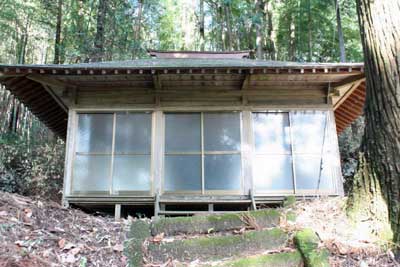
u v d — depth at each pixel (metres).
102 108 6.04
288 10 14.04
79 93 6.12
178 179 5.80
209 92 6.14
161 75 5.55
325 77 5.76
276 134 5.99
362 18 3.65
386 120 3.28
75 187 5.72
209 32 17.16
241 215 4.11
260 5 13.67
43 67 5.20
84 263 3.03
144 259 3.31
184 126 6.03
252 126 6.01
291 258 3.17
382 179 3.29
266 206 5.81
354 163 8.73
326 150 5.91
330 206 4.09
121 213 6.18
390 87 3.29
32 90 6.07
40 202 4.16
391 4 3.42
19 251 2.84
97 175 5.78
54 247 3.17
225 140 5.96
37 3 13.89
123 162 5.85
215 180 5.80
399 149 3.20
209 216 4.10
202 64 5.74
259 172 5.82
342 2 13.22
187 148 5.93
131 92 6.14
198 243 3.52
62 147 9.50
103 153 5.88
